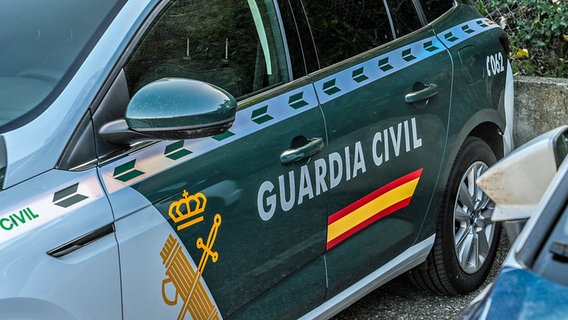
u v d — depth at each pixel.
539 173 2.03
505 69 4.27
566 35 5.89
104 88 2.64
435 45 3.87
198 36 2.97
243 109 3.01
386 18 3.72
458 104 3.89
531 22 6.07
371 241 3.50
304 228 3.15
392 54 3.66
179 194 2.71
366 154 3.41
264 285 3.02
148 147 2.70
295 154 3.07
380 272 3.61
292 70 3.23
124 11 2.78
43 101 2.60
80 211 2.48
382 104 3.48
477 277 4.21
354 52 3.51
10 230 2.35
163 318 2.67
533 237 1.89
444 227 3.93
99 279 2.49
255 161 2.95
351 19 3.54
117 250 2.53
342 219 3.33
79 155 2.55
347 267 3.39
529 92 5.15
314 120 3.19
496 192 2.06
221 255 2.84
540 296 1.74
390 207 3.58
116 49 2.70
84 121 2.58
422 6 3.95
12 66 2.72
